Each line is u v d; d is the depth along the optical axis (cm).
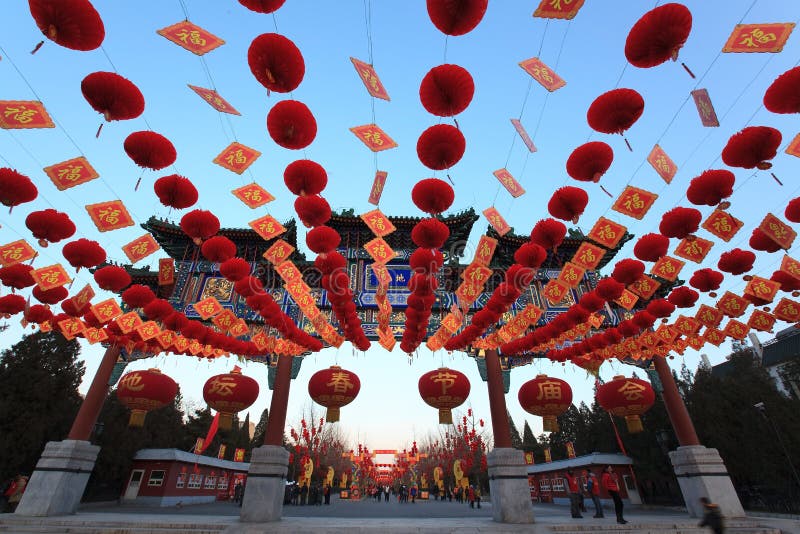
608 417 3036
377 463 8438
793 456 1873
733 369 2452
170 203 641
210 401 1085
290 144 521
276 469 1180
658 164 599
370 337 1401
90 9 377
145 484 2536
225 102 501
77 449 1195
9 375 2050
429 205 645
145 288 948
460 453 3862
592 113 512
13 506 1612
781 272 854
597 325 1195
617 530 1059
